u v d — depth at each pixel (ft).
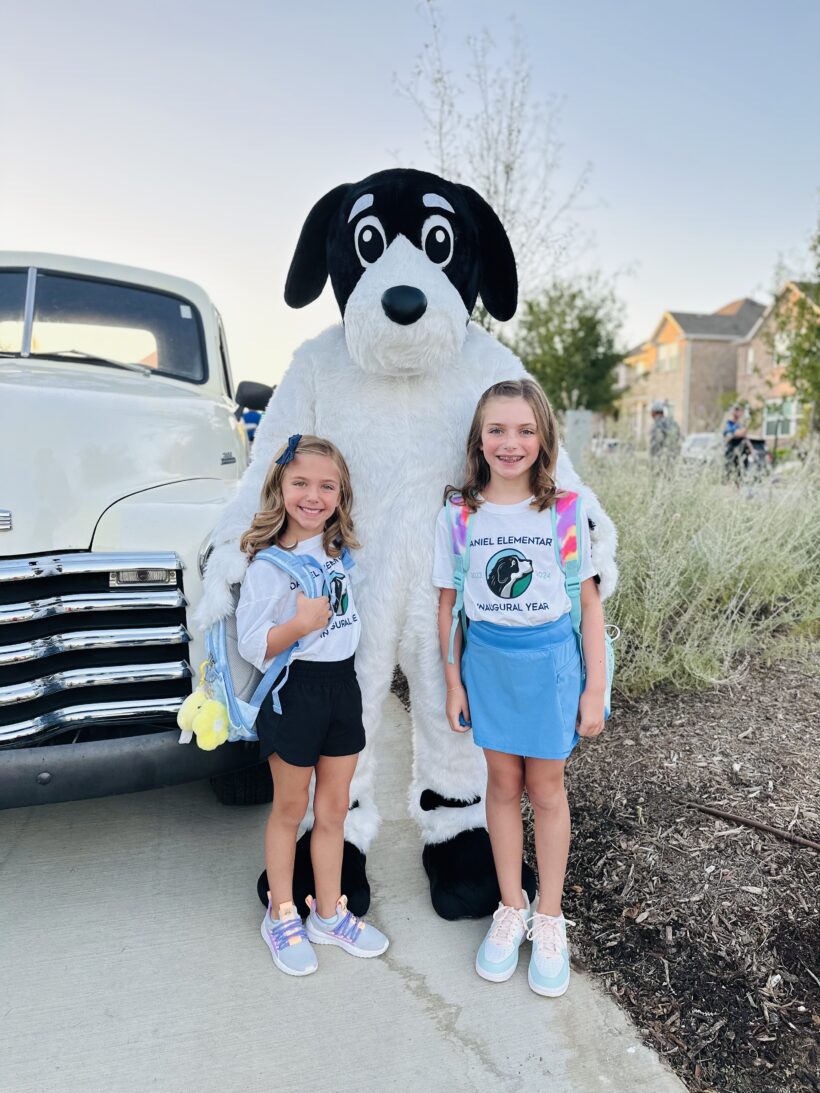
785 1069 5.68
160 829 9.17
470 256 7.29
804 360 60.75
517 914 6.97
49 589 7.22
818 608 13.47
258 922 7.53
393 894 8.02
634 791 9.25
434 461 7.09
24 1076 5.75
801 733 10.40
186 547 7.58
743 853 7.97
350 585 7.07
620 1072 5.75
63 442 8.08
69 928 7.39
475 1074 5.77
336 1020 6.29
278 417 7.49
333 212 7.55
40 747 6.88
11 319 11.35
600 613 6.89
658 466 19.98
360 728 6.84
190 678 7.36
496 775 6.92
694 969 6.61
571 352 67.77
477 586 6.62
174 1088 5.66
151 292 12.50
